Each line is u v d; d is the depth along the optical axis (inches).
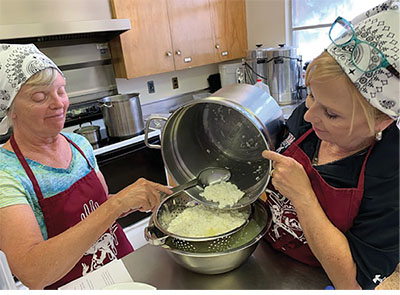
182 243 30.4
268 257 31.1
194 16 99.0
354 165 25.2
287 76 97.2
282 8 106.5
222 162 35.2
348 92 20.8
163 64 95.1
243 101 25.6
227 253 26.0
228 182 33.1
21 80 31.7
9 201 30.2
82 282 29.8
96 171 43.2
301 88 99.2
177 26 95.5
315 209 24.6
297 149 29.6
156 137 84.4
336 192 25.1
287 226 30.0
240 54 118.3
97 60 93.1
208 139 35.6
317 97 22.3
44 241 29.0
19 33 66.4
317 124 23.9
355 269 23.8
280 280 28.0
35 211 34.1
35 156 35.1
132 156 80.0
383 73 19.2
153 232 28.9
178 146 33.8
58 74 35.1
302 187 24.4
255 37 118.6
